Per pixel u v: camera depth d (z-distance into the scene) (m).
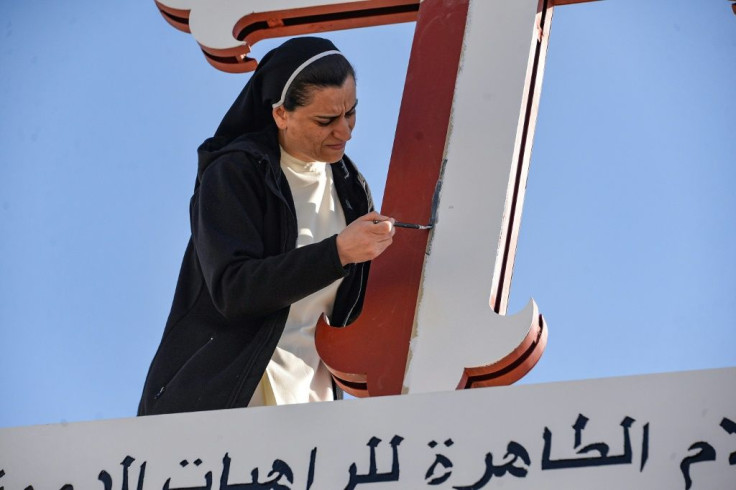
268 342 4.47
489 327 4.42
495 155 4.71
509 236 4.71
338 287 4.80
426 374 4.41
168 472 4.01
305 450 3.91
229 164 4.72
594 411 3.72
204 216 4.63
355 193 5.01
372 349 4.52
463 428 3.81
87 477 4.07
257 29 5.35
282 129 4.82
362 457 3.86
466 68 4.90
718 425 3.62
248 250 4.54
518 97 4.80
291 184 4.84
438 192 4.69
